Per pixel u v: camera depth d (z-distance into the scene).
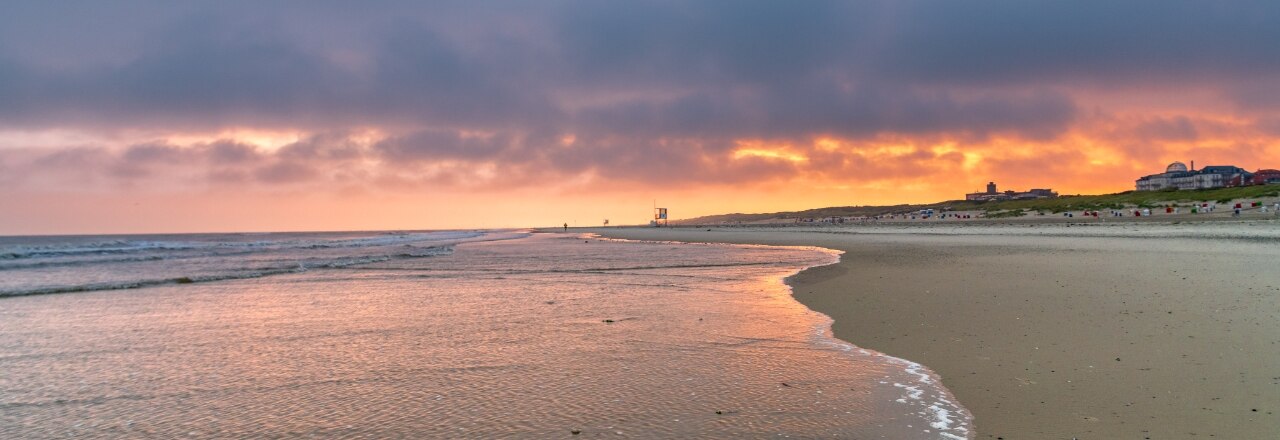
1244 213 57.16
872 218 148.50
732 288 17.03
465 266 26.38
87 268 26.75
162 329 11.10
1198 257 20.19
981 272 18.41
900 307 12.58
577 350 9.09
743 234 78.06
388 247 50.53
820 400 6.63
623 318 11.91
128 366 8.33
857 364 8.16
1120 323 9.86
